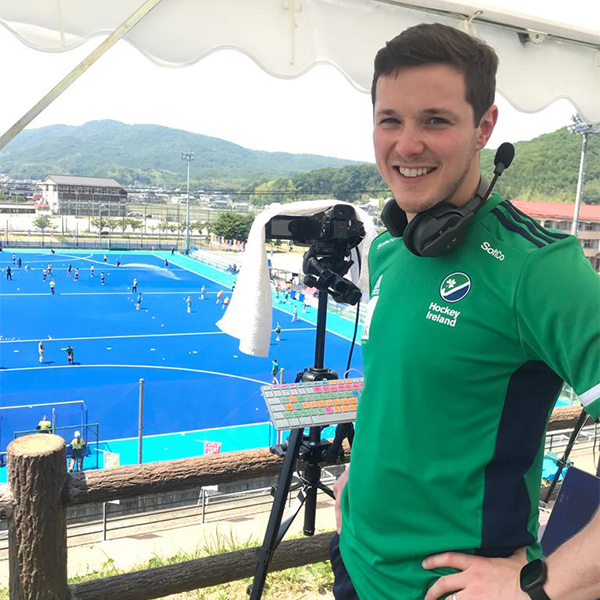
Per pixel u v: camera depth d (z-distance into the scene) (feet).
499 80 11.25
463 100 3.66
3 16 7.88
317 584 11.48
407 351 3.94
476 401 3.73
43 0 8.05
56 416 65.82
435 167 3.76
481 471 3.74
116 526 36.09
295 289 148.77
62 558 6.80
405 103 3.72
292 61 9.83
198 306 142.41
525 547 3.82
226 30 9.29
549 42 11.68
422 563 3.95
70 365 94.07
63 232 288.92
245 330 7.27
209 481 7.36
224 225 301.43
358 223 7.07
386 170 4.00
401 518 4.07
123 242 284.20
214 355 102.47
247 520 35.65
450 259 3.86
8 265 186.70
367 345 4.47
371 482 4.23
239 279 7.36
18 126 8.08
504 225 3.77
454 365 3.72
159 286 166.50
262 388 6.10
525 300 3.43
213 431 65.16
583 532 3.18
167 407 71.61
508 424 3.67
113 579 7.24
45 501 6.46
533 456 3.76
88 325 119.75
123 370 92.68
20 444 6.56
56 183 378.94
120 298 146.51
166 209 464.24
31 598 6.66
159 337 112.68
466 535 3.79
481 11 10.18
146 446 60.13
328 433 41.70
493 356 3.62
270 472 7.73
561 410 9.22
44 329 114.93
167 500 39.27
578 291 3.27
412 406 3.94
